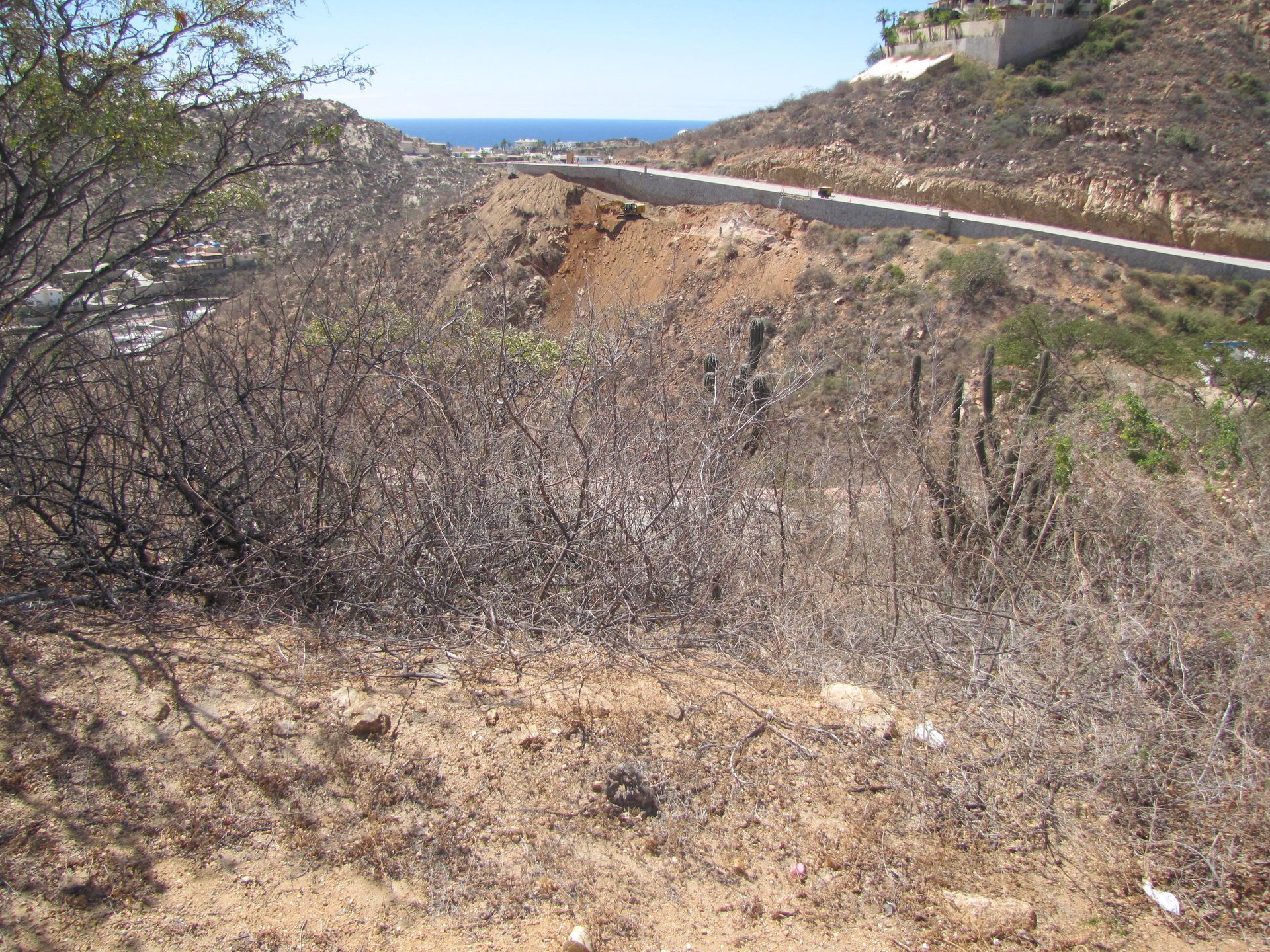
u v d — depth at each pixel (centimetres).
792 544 420
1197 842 269
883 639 383
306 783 265
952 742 310
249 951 213
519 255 3938
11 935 212
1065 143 3766
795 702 331
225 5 393
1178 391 803
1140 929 239
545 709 306
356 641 350
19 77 363
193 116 411
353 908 228
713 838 260
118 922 219
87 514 353
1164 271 2894
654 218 4025
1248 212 3209
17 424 363
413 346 400
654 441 415
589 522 382
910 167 3959
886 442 457
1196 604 373
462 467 387
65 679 299
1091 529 433
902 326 2164
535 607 376
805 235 3541
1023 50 4525
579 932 220
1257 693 312
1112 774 291
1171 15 4491
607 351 421
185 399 379
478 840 251
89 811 248
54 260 396
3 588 349
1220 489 506
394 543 388
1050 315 2069
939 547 432
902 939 230
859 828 266
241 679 310
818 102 4894
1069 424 537
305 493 391
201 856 240
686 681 339
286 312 412
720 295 3447
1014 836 270
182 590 372
